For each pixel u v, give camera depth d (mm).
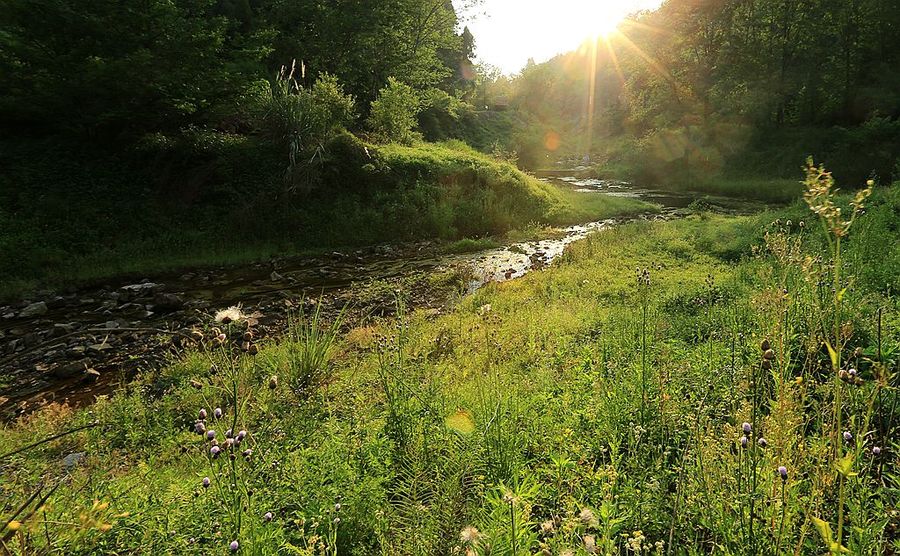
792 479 2023
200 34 14500
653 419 3354
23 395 6281
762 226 10602
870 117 28516
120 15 13133
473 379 4797
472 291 10570
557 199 20844
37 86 12508
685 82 38281
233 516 2188
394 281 11445
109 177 13703
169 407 5102
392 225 15883
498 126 54375
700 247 11297
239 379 4434
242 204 14508
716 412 3209
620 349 4801
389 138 21797
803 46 33000
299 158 15664
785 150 29781
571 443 3178
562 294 8734
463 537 1868
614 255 11477
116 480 3416
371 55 27875
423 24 32125
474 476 2709
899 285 5602
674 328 5664
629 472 2877
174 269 11852
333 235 14906
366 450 3287
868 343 3775
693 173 32875
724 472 2369
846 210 8883
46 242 11281
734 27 35625
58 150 13797
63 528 2309
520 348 6035
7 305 9328
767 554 1902
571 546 2008
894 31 30906
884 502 2271
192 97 14742
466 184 18609
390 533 2564
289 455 3293
